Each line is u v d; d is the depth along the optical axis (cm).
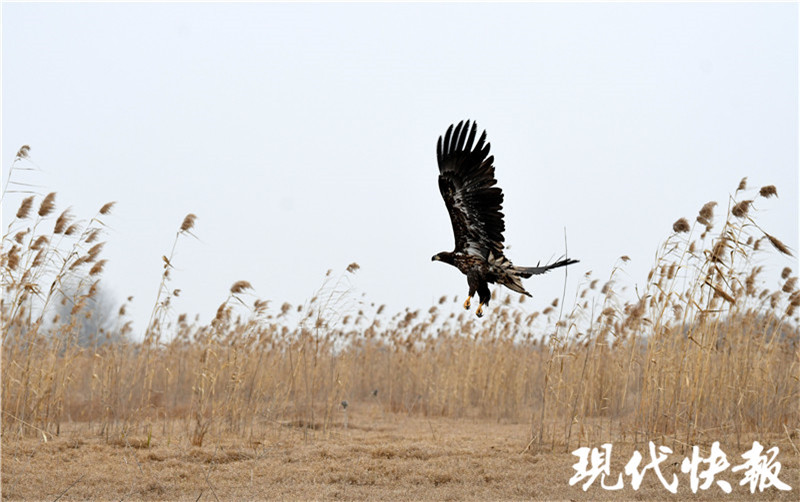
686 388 1378
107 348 1798
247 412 1516
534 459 1281
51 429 1430
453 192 1098
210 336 1539
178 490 1080
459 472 1184
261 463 1248
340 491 1076
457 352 2114
